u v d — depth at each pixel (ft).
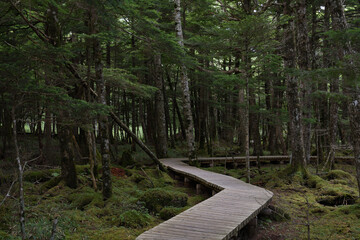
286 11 43.65
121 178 39.75
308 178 39.99
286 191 36.63
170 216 25.98
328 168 53.72
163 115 64.03
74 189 31.32
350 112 24.32
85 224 22.58
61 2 29.91
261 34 33.53
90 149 32.89
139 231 21.93
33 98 16.51
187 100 52.44
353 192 34.17
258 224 25.49
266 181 42.16
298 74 23.15
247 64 36.35
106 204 27.89
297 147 41.75
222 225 19.27
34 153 41.78
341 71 19.12
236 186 32.94
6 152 41.24
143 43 37.50
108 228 22.20
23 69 16.99
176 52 36.37
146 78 70.13
